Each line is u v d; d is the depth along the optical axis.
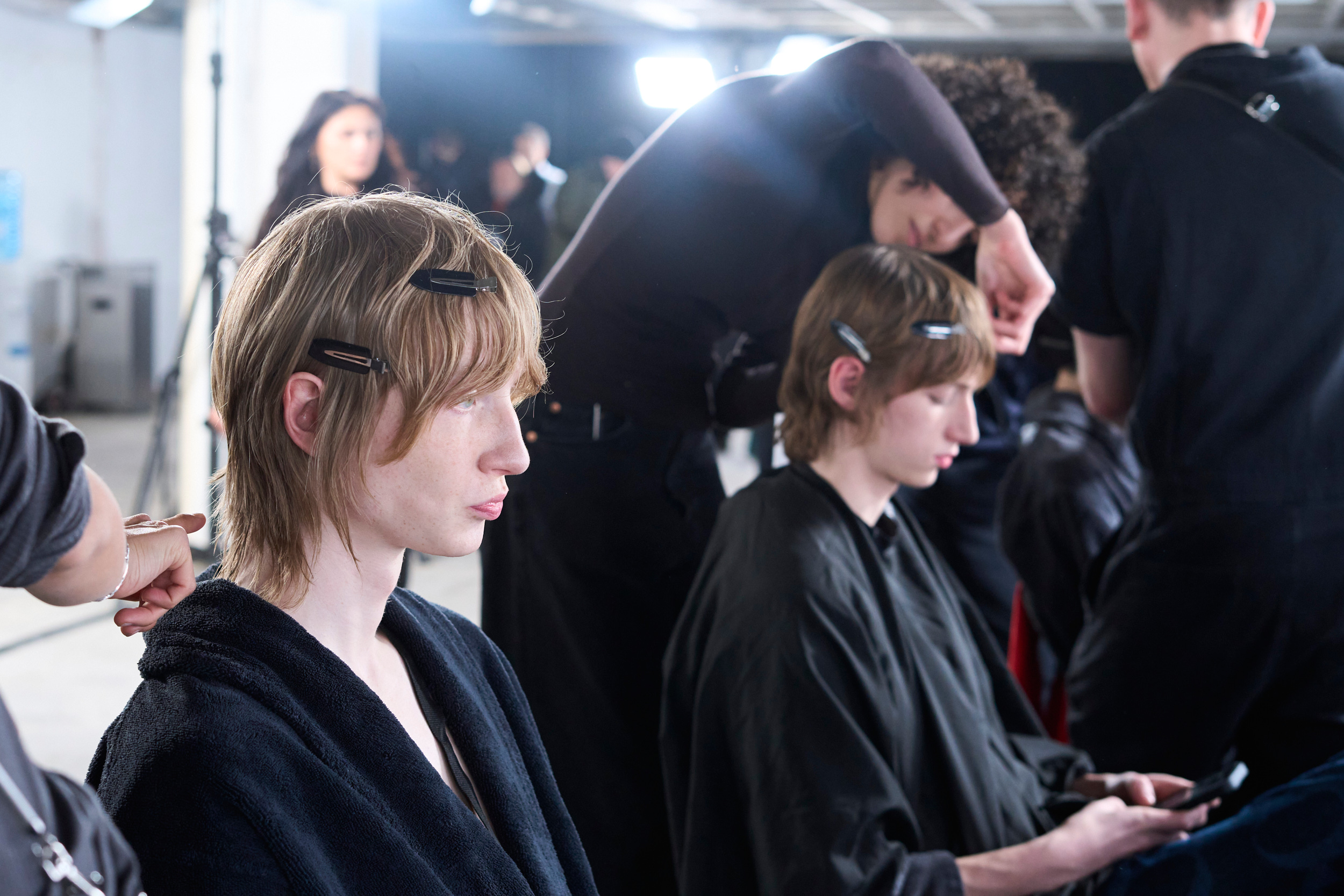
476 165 7.23
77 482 0.49
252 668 0.65
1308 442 1.64
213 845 0.59
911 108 1.47
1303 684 1.68
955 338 1.29
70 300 8.85
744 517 1.34
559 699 1.83
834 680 1.21
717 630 1.29
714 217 1.64
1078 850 1.23
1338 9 5.35
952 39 6.40
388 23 7.42
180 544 0.61
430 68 9.58
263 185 4.23
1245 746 1.76
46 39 8.65
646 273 1.68
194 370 4.20
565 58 9.52
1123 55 6.30
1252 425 1.66
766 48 6.62
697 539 1.85
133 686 3.26
